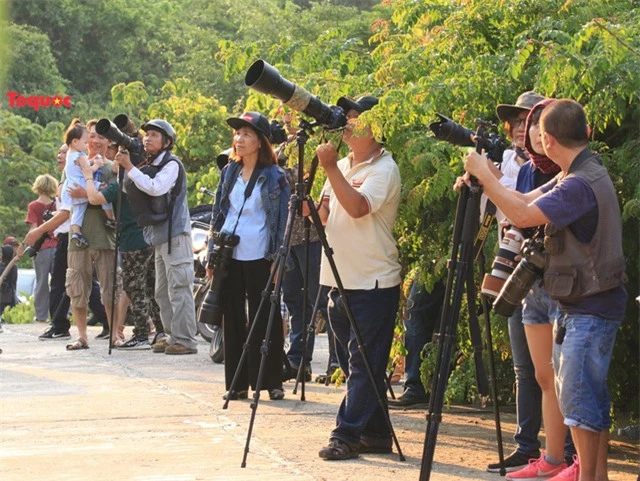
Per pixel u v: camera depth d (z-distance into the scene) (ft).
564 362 20.94
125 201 48.78
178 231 46.50
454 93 26.89
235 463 25.73
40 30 158.40
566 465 24.02
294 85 24.38
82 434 29.43
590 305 20.89
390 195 26.03
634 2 28.53
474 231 21.36
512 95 27.48
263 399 35.32
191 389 37.29
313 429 30.14
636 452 27.48
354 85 30.55
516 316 24.88
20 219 122.21
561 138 21.01
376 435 26.99
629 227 26.71
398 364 37.76
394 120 26.27
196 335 52.42
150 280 49.93
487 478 24.25
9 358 46.88
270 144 35.14
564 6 28.25
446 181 26.91
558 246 20.81
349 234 26.27
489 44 29.78
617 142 28.12
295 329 40.11
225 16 174.50
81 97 155.22
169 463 25.79
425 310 33.91
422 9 31.32
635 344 28.71
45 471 25.05
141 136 47.75
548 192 20.92
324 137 29.25
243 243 34.30
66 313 56.44
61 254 57.06
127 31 168.25
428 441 20.62
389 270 26.37
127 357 47.03
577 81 25.48
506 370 31.63
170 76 158.51
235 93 136.67
